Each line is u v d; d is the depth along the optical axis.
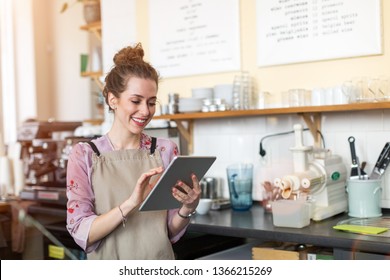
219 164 3.12
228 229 2.36
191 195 1.81
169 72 3.28
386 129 2.54
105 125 3.37
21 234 2.99
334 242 2.04
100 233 1.79
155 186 1.68
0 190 3.54
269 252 2.33
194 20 3.15
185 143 3.25
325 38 2.64
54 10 5.23
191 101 2.92
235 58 2.98
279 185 2.33
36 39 5.13
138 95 1.83
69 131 3.86
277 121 2.88
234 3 2.97
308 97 2.68
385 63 2.49
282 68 2.82
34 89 5.09
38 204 3.25
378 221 2.29
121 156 1.93
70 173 1.88
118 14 3.55
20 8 5.05
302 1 2.71
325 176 2.40
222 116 2.91
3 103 4.92
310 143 2.76
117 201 1.88
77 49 5.14
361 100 2.46
